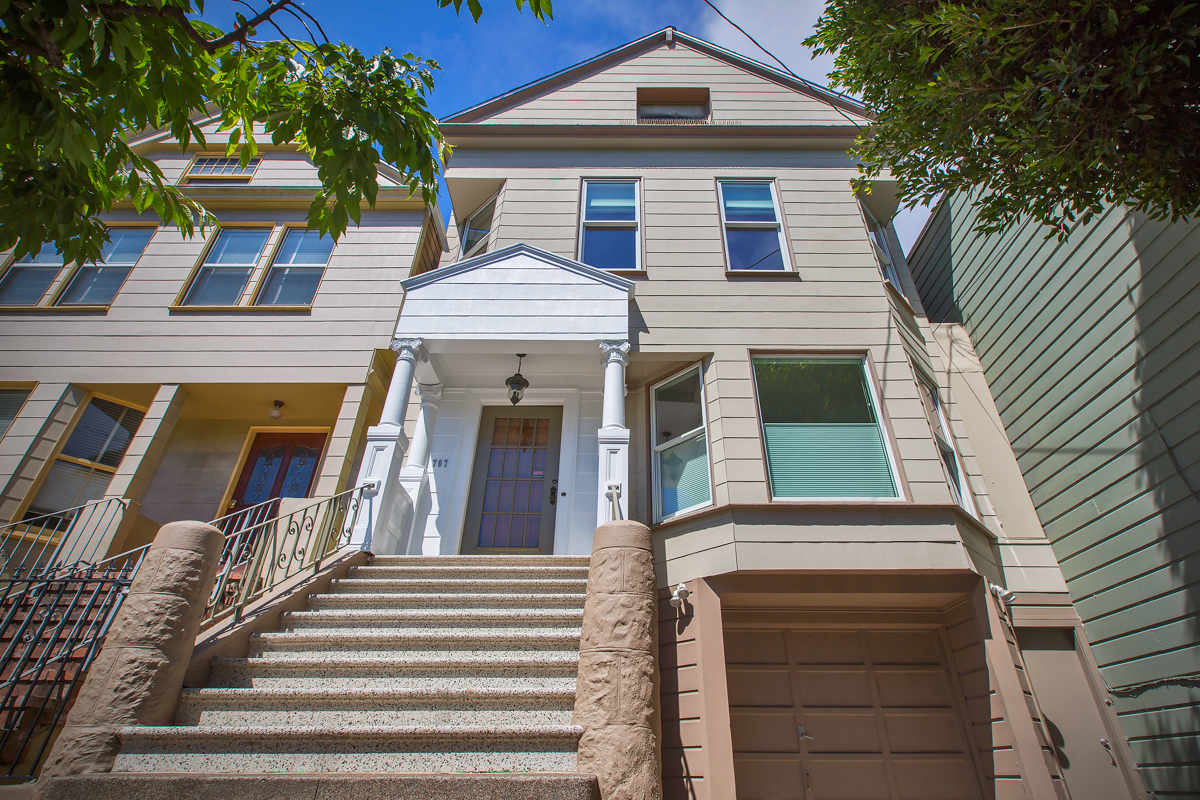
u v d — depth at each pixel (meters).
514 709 3.76
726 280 7.35
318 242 9.40
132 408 8.45
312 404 8.50
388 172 9.77
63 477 7.68
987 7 4.59
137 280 8.87
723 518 5.59
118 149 4.15
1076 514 6.26
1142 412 5.67
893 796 5.02
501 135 8.96
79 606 5.02
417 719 3.67
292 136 4.11
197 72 4.08
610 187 8.53
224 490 8.33
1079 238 6.55
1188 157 4.09
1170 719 5.08
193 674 3.79
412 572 5.46
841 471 5.92
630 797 3.16
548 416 7.88
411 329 6.82
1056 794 4.58
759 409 6.30
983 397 7.78
